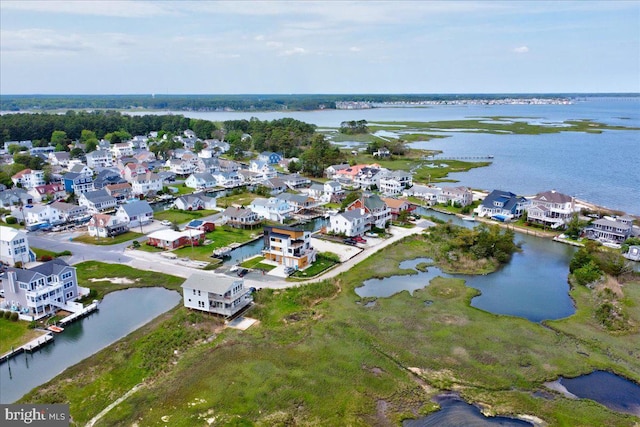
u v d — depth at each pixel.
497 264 74.31
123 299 61.03
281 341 49.88
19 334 51.47
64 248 80.50
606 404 40.69
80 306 56.97
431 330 52.62
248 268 70.75
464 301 60.22
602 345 49.78
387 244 83.44
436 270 71.75
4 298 59.19
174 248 80.50
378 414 38.94
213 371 44.22
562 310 58.47
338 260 74.88
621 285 65.06
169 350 47.75
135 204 96.69
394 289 64.50
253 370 44.44
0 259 71.38
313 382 42.84
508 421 38.34
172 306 58.94
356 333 51.59
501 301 61.00
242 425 37.12
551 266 73.69
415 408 39.81
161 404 39.53
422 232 90.06
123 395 40.91
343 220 85.56
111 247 81.19
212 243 83.62
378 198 96.69
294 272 69.31
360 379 43.47
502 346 49.38
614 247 81.00
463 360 46.81
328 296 61.84
